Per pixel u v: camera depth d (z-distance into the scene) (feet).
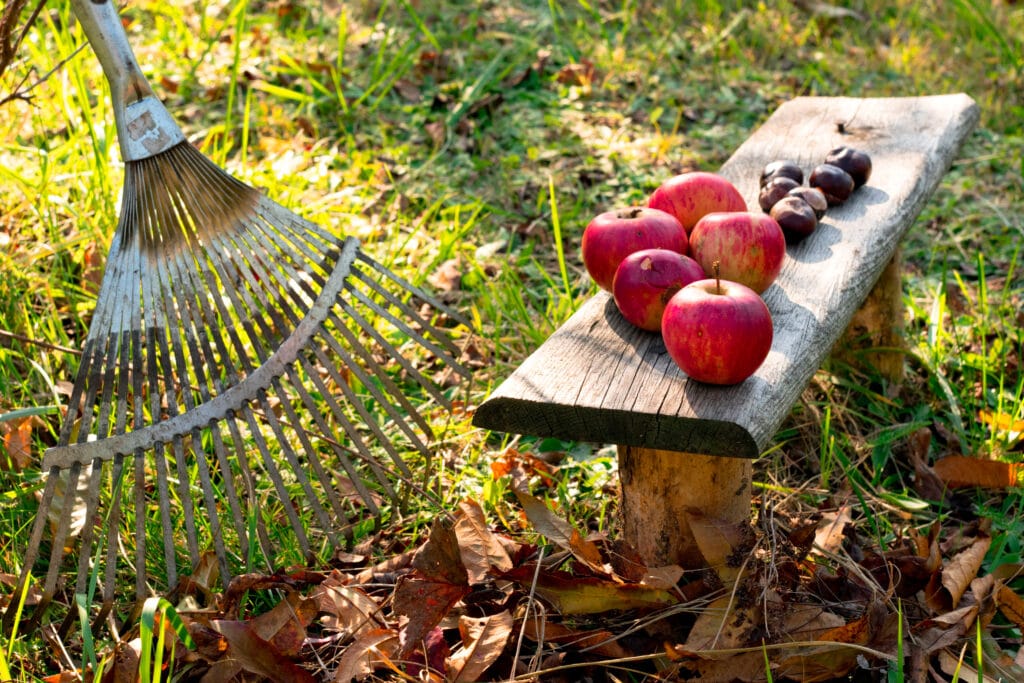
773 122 5.68
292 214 4.83
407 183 6.54
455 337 5.66
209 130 6.46
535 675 4.28
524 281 6.04
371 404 5.35
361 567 4.74
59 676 4.31
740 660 4.30
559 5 8.65
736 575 4.39
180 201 4.74
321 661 4.40
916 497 5.13
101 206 5.90
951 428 5.41
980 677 4.25
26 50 6.72
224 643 4.36
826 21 8.87
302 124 6.84
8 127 6.39
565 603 4.43
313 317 4.77
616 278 4.41
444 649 4.35
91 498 4.50
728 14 8.79
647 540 4.55
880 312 5.49
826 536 4.75
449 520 4.78
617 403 4.19
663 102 7.52
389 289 5.75
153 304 4.67
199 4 7.95
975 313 5.90
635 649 4.45
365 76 7.44
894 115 5.64
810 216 4.78
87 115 5.92
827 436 5.13
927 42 8.54
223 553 4.57
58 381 5.26
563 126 7.02
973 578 4.57
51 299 5.51
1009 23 8.89
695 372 4.18
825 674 4.31
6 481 4.90
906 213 5.02
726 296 4.15
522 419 4.26
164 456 4.57
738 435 4.10
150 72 7.17
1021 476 5.01
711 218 4.49
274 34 7.83
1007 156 7.09
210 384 5.23
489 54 7.75
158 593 4.67
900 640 4.19
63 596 4.65
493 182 6.63
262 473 5.06
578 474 5.09
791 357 4.32
